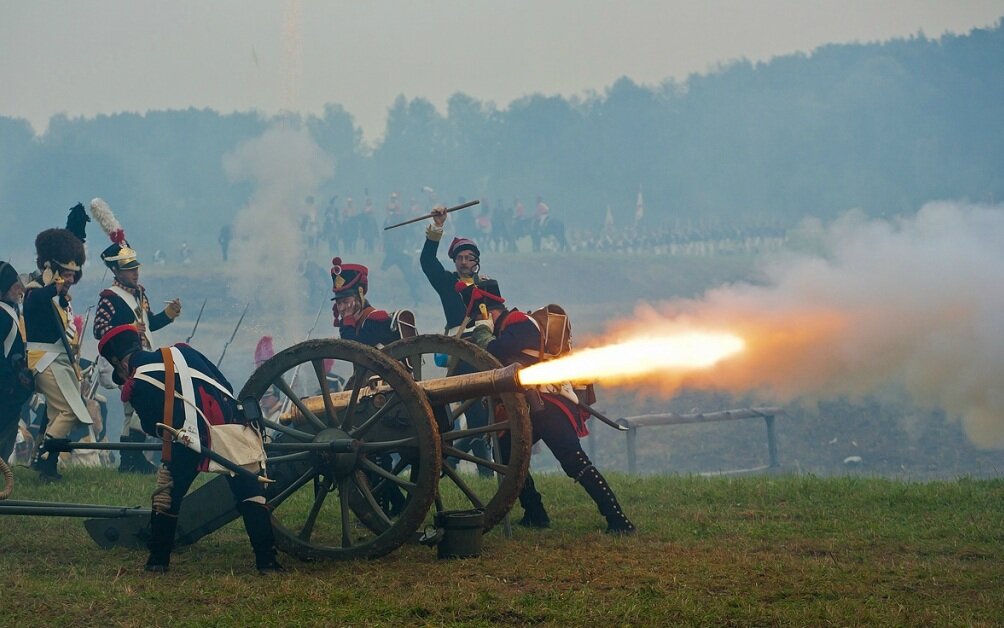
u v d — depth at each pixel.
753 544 31.16
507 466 30.91
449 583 26.50
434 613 23.84
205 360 28.81
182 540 30.53
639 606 24.11
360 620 23.44
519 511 37.25
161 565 28.05
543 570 27.75
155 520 27.92
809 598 25.34
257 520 28.02
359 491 30.38
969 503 37.03
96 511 29.78
